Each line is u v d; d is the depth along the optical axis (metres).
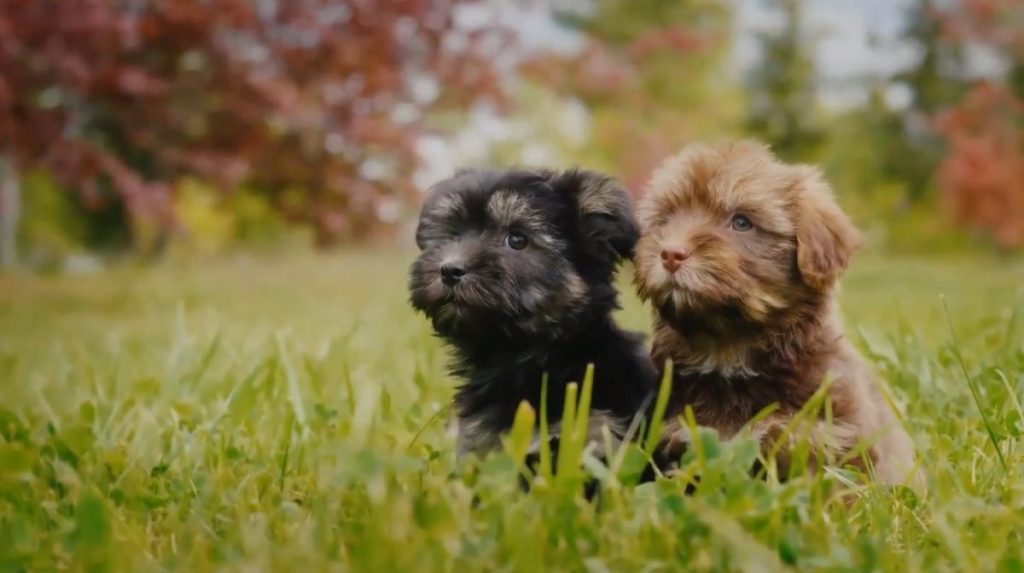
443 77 3.47
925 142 8.76
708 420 1.20
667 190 1.23
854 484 1.09
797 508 1.05
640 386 1.23
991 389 1.29
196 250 7.91
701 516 1.00
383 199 3.38
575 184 1.28
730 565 0.98
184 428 1.27
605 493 1.05
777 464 1.17
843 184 8.83
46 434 1.25
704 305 1.17
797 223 1.20
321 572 0.97
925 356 1.34
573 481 1.04
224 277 3.98
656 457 1.20
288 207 3.42
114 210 6.93
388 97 3.33
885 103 9.01
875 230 8.83
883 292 3.00
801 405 1.19
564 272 1.25
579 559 0.99
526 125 7.23
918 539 1.06
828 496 1.11
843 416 1.18
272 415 1.29
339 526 1.06
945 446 1.18
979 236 7.90
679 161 1.25
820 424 1.17
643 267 1.21
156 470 1.18
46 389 1.55
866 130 9.00
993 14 5.90
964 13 6.00
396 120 3.45
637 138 6.05
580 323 1.24
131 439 1.27
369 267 4.64
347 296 3.03
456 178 1.32
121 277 4.01
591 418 1.20
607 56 6.07
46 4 2.83
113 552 1.00
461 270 1.24
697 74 8.77
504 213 1.26
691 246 1.18
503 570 0.98
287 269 4.51
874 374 1.27
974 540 1.03
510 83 3.86
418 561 0.98
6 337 2.26
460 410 1.25
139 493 1.12
